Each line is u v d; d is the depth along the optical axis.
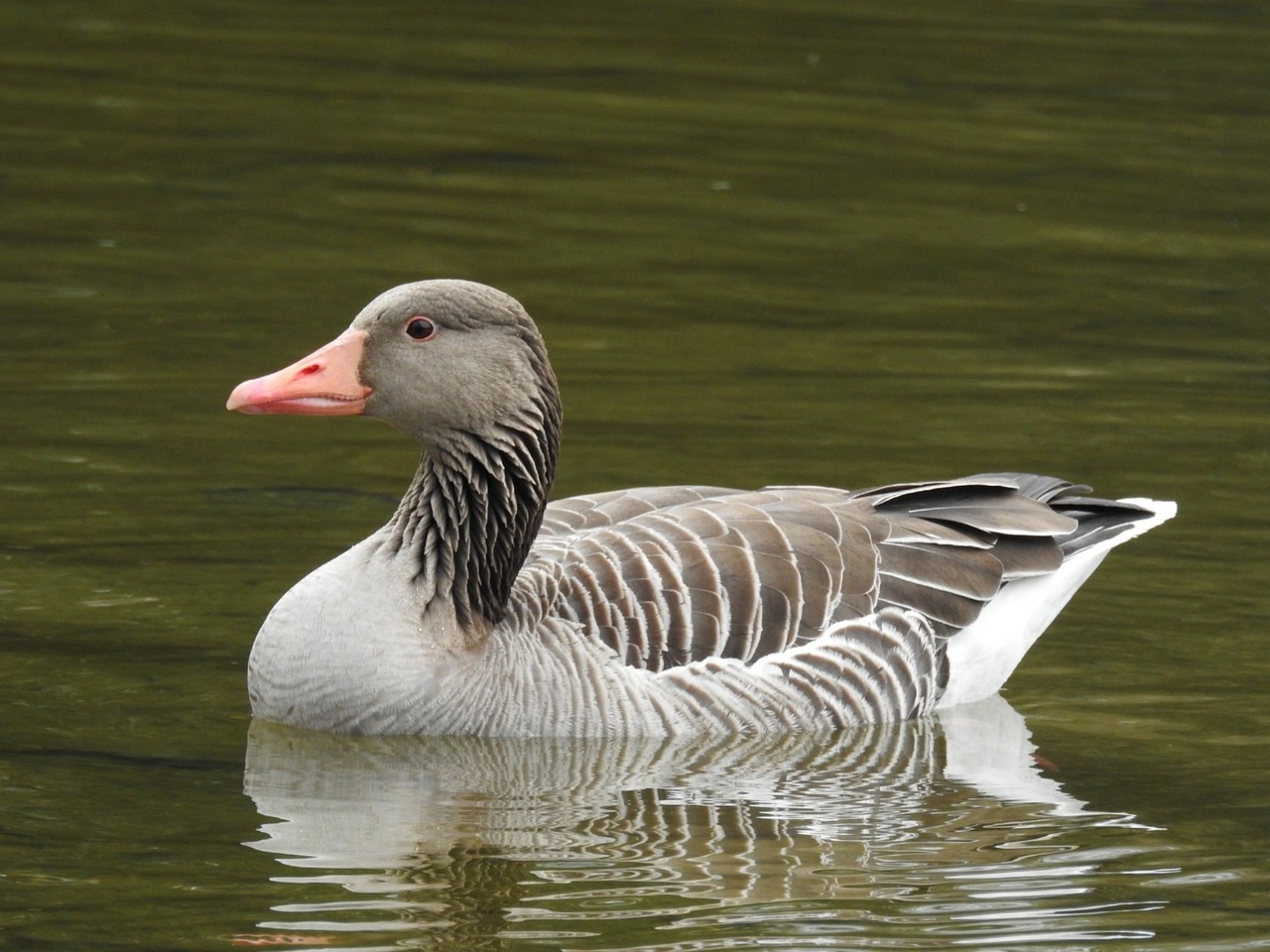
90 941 9.97
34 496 16.80
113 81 31.05
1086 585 15.96
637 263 23.98
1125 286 23.59
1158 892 10.90
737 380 20.11
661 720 13.20
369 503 17.09
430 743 13.11
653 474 17.48
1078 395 19.94
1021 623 14.47
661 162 28.14
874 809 12.14
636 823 11.81
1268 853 11.45
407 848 11.30
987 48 34.34
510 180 27.16
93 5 35.84
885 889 10.90
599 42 34.41
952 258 24.53
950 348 21.30
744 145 28.95
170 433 18.41
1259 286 23.69
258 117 29.53
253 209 25.56
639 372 20.27
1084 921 10.48
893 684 13.79
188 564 15.65
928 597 14.10
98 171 26.88
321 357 13.41
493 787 12.34
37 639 14.28
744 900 10.66
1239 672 14.49
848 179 27.56
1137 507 15.20
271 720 13.28
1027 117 30.47
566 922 10.32
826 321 22.06
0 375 19.58
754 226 25.53
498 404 13.49
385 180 26.97
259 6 36.28
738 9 36.84
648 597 13.45
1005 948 10.16
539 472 13.68
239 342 20.72
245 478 17.53
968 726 13.73
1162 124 30.28
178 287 22.52
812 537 13.99
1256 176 28.03
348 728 13.14
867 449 18.27
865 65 33.16
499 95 31.05
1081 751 13.20
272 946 9.93
